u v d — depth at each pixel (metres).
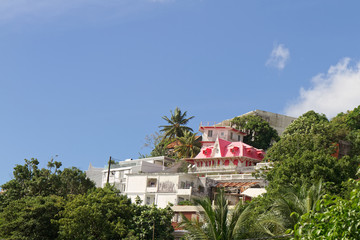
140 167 92.50
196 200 37.94
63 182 61.97
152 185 81.75
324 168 52.59
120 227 47.28
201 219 40.22
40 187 60.06
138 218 48.84
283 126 125.12
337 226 15.30
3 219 50.62
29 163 63.28
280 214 36.06
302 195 37.53
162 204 78.38
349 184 43.59
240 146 99.31
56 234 49.78
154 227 47.53
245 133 113.25
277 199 36.94
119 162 98.56
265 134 113.62
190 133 122.38
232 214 37.50
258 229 35.59
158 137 127.00
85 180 63.94
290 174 54.44
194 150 109.50
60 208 50.97
